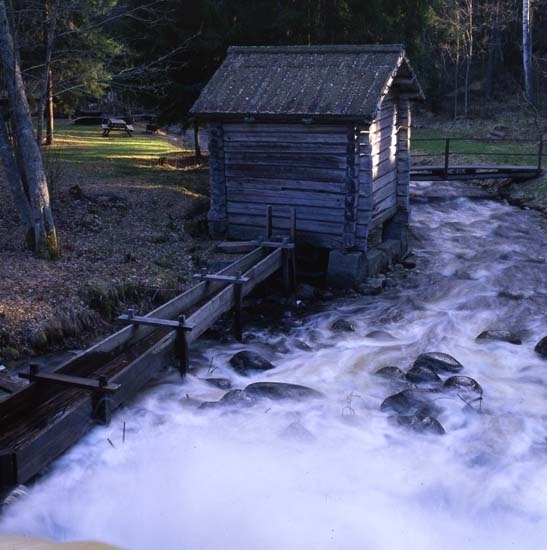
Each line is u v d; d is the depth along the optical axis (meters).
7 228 13.41
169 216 14.84
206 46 18.53
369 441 7.48
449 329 10.92
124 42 18.94
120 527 5.96
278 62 13.38
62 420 6.64
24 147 11.54
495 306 11.82
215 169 13.49
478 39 43.16
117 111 43.16
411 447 7.36
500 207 19.91
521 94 38.91
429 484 6.70
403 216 14.69
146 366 8.10
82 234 13.35
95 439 7.15
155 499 6.37
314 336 10.66
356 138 12.16
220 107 12.74
